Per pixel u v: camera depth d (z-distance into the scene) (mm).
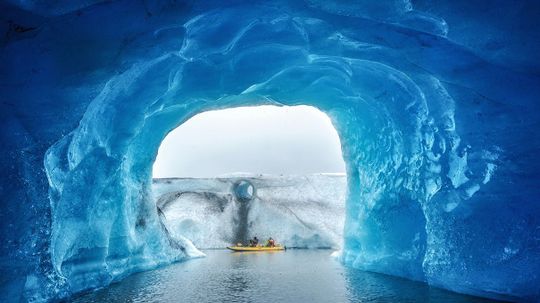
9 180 5828
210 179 26453
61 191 6852
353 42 8070
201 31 7441
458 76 7188
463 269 7605
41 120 6285
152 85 9094
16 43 5816
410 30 6832
